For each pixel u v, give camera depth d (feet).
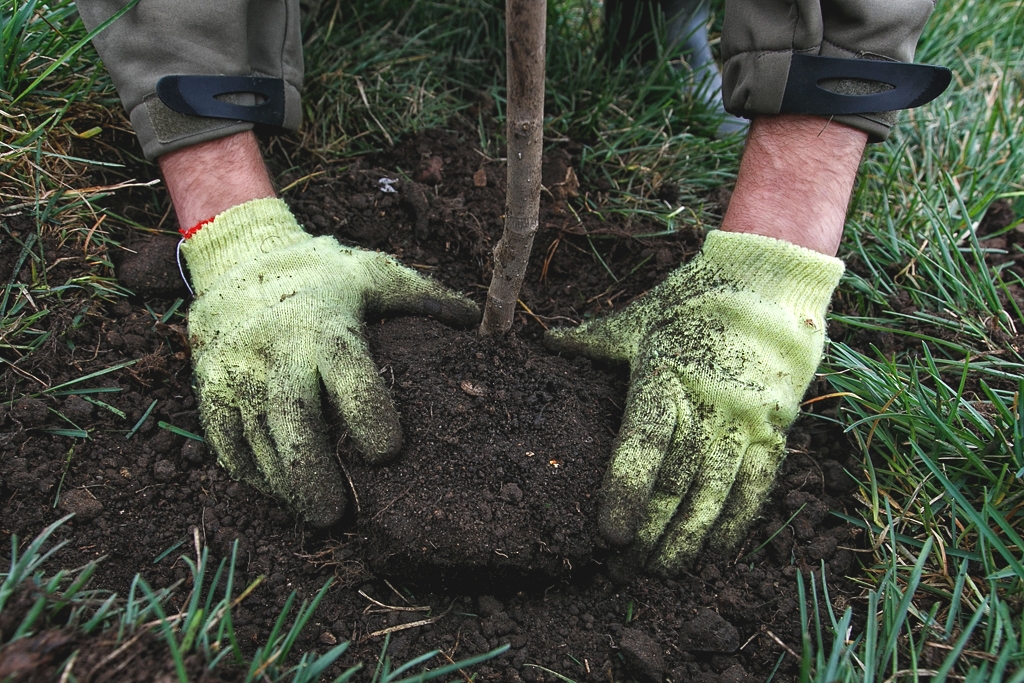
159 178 6.86
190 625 4.09
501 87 8.58
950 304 6.69
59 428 5.44
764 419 5.38
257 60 6.24
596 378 6.06
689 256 6.91
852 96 5.60
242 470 5.35
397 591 5.07
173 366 5.97
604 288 6.90
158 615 4.23
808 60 5.57
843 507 5.68
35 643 3.66
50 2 6.81
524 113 3.88
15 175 6.07
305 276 5.79
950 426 5.54
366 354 5.53
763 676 4.86
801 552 5.37
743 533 5.34
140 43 5.72
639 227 7.25
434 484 4.99
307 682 4.07
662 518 5.19
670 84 8.65
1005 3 10.78
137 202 6.81
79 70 6.93
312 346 5.49
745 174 6.13
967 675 4.24
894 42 5.57
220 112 5.92
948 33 10.04
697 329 5.63
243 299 5.67
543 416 5.41
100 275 6.15
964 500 4.86
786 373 5.53
